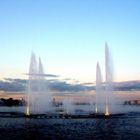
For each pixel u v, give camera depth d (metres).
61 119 97.12
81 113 113.62
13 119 96.25
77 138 61.38
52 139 61.09
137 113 119.38
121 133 67.44
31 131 71.00
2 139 60.56
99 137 62.38
